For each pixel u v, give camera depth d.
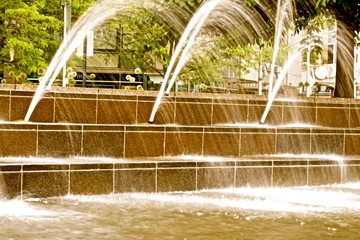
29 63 23.06
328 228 6.09
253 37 17.86
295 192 8.87
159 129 9.60
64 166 7.76
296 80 37.72
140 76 34.38
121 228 5.85
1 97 9.83
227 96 11.38
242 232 5.79
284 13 16.31
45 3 25.47
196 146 9.89
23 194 7.48
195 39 22.22
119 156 9.26
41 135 8.75
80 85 32.94
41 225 5.88
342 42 14.74
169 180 8.50
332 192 8.94
